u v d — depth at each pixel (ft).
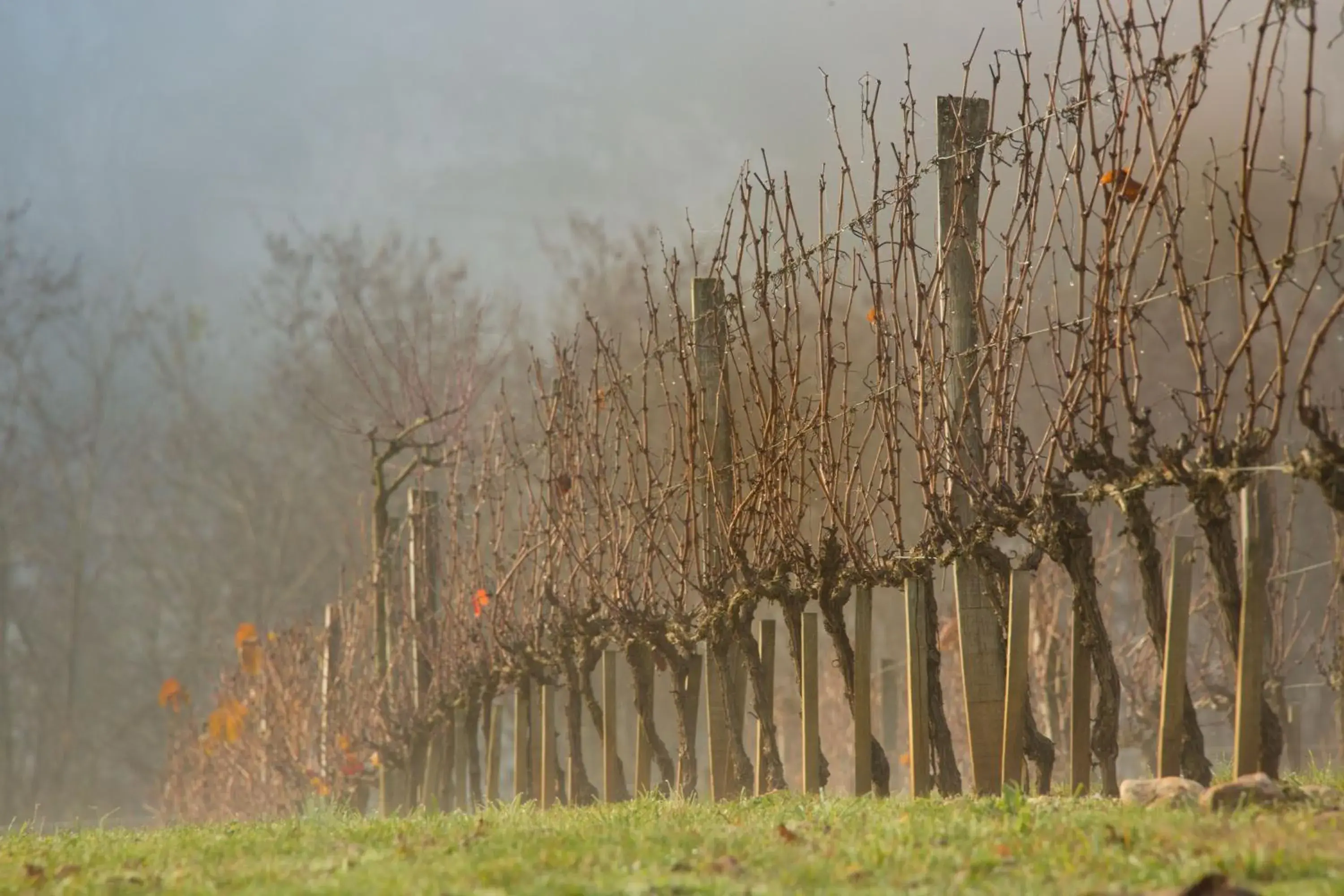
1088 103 99.30
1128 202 99.04
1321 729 218.79
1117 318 99.81
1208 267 93.50
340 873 82.99
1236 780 89.56
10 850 114.32
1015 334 112.68
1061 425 105.09
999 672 116.57
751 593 149.48
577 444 197.67
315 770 313.12
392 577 307.17
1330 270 84.58
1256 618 89.45
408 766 285.84
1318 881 63.87
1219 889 61.93
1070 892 66.28
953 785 123.75
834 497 131.64
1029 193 110.42
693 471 163.94
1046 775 115.96
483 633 239.09
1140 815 86.69
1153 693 205.36
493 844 93.91
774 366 145.48
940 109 122.21
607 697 184.55
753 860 80.89
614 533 182.80
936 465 119.96
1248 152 86.84
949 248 118.01
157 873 91.71
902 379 124.26
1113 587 216.95
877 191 125.18
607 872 79.36
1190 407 233.76
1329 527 201.57
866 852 79.46
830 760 294.46
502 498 236.43
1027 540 112.16
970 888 68.95
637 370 189.88
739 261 149.28
